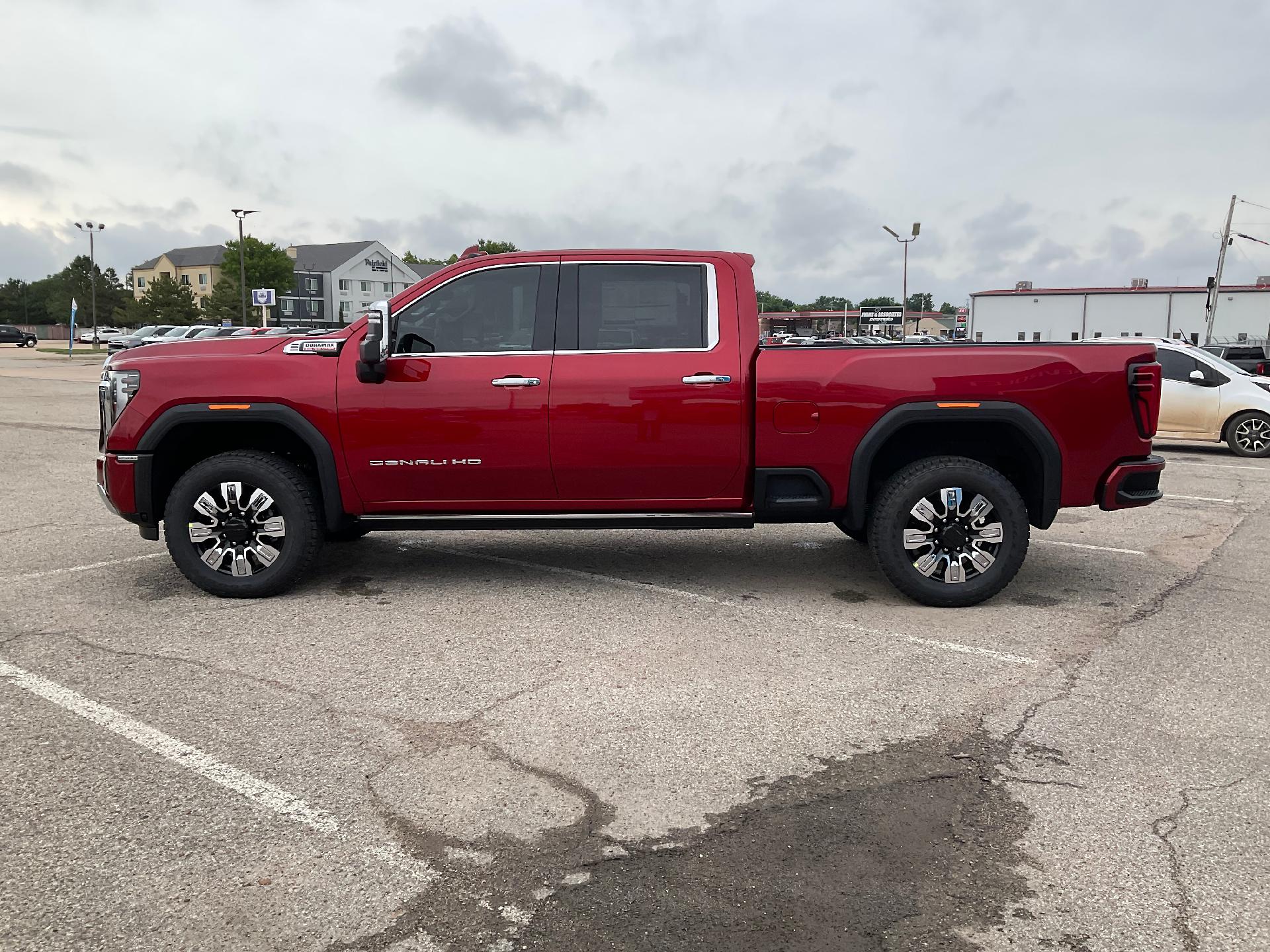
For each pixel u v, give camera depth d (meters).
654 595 5.54
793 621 5.04
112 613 5.14
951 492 5.15
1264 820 2.96
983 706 3.88
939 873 2.67
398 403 5.17
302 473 5.45
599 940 2.38
